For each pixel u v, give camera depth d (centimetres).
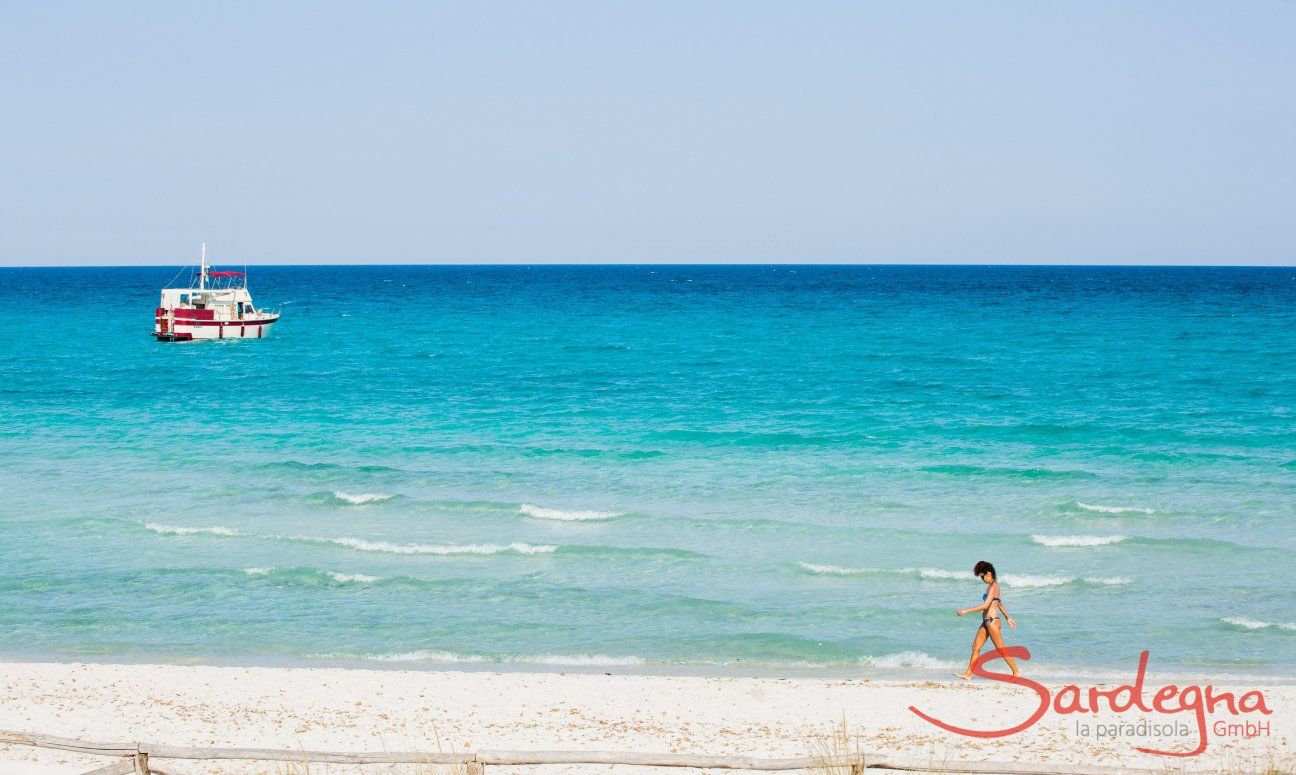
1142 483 2945
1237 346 6656
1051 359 6091
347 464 3288
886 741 1383
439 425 4041
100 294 15888
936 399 4600
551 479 3083
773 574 2183
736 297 14662
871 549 2362
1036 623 1884
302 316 10925
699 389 5028
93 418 4222
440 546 2358
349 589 2100
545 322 9812
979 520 2592
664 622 1922
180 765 1284
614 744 1369
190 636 1850
